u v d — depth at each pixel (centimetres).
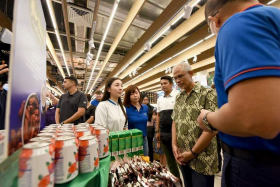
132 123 209
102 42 349
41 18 80
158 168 108
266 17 44
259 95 36
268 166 51
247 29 43
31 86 56
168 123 221
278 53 39
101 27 443
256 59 38
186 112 137
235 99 41
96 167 66
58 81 1097
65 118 253
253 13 46
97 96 359
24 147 44
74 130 85
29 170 42
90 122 297
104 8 315
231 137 63
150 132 318
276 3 194
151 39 314
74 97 258
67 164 54
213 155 123
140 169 102
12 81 36
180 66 142
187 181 143
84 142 64
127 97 218
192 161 129
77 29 394
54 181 52
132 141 126
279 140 48
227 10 58
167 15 228
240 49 42
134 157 120
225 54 47
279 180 48
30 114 55
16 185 43
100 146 82
